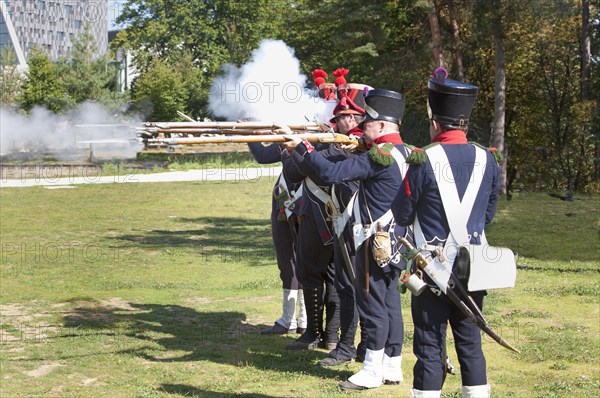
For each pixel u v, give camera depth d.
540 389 6.70
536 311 9.57
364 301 6.70
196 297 10.75
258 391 6.66
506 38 36.03
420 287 5.36
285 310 8.71
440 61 36.50
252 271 12.93
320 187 7.58
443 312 5.46
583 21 39.59
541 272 12.49
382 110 6.45
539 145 43.06
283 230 8.62
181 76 41.25
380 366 6.77
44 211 23.39
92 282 11.86
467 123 5.66
